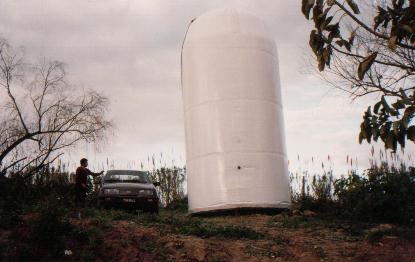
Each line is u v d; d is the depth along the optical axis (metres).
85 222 10.65
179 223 11.62
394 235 10.93
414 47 4.35
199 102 15.38
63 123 16.33
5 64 15.98
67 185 16.38
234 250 9.78
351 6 4.34
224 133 14.86
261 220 13.70
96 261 8.98
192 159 15.52
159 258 9.09
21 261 8.85
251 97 15.12
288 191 15.45
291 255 9.66
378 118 4.14
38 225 9.48
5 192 13.73
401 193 13.66
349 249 10.02
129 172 16.34
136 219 12.21
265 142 15.02
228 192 14.52
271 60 15.93
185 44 16.25
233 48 15.34
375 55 4.20
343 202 14.88
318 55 4.57
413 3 4.12
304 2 4.48
